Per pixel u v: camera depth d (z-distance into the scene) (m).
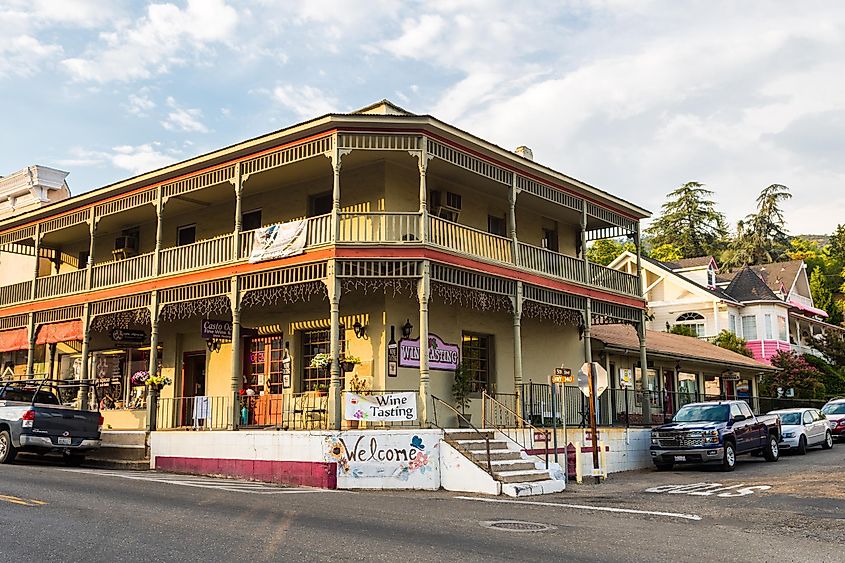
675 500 13.93
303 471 16.19
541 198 21.67
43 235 25.61
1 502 11.20
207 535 9.01
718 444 19.88
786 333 47.12
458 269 18.25
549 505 13.05
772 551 9.00
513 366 22.70
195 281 19.88
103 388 25.70
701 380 32.72
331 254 17.22
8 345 25.45
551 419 21.73
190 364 23.44
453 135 18.28
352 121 17.42
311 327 20.33
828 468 19.95
